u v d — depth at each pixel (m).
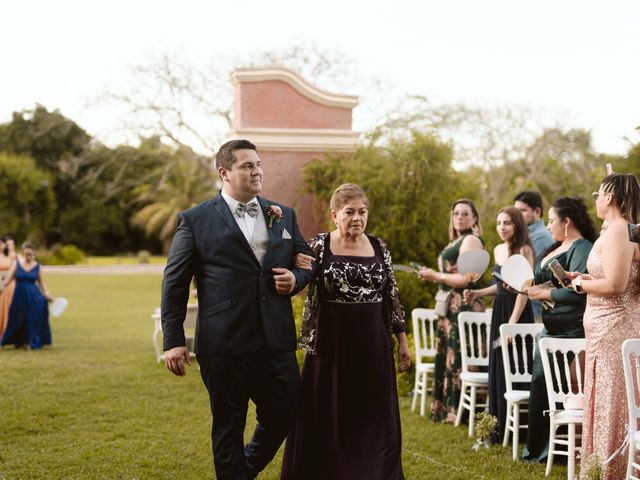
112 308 16.77
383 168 9.15
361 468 3.71
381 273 3.86
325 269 3.81
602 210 3.98
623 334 3.85
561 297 4.52
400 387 7.22
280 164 9.99
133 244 44.53
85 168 41.03
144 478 4.34
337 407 3.78
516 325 5.01
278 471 4.54
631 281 3.87
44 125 35.44
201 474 4.44
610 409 3.83
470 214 5.82
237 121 10.14
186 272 3.62
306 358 3.91
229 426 3.62
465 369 5.58
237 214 3.70
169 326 3.58
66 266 34.84
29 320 10.27
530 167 14.27
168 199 33.03
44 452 4.91
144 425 5.74
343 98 10.24
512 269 4.85
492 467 4.58
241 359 3.60
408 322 8.34
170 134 19.47
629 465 3.60
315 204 9.93
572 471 4.19
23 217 39.47
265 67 10.02
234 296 3.59
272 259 3.69
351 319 3.80
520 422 5.30
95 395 6.90
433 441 5.27
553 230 4.74
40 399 6.66
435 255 8.87
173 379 7.80
